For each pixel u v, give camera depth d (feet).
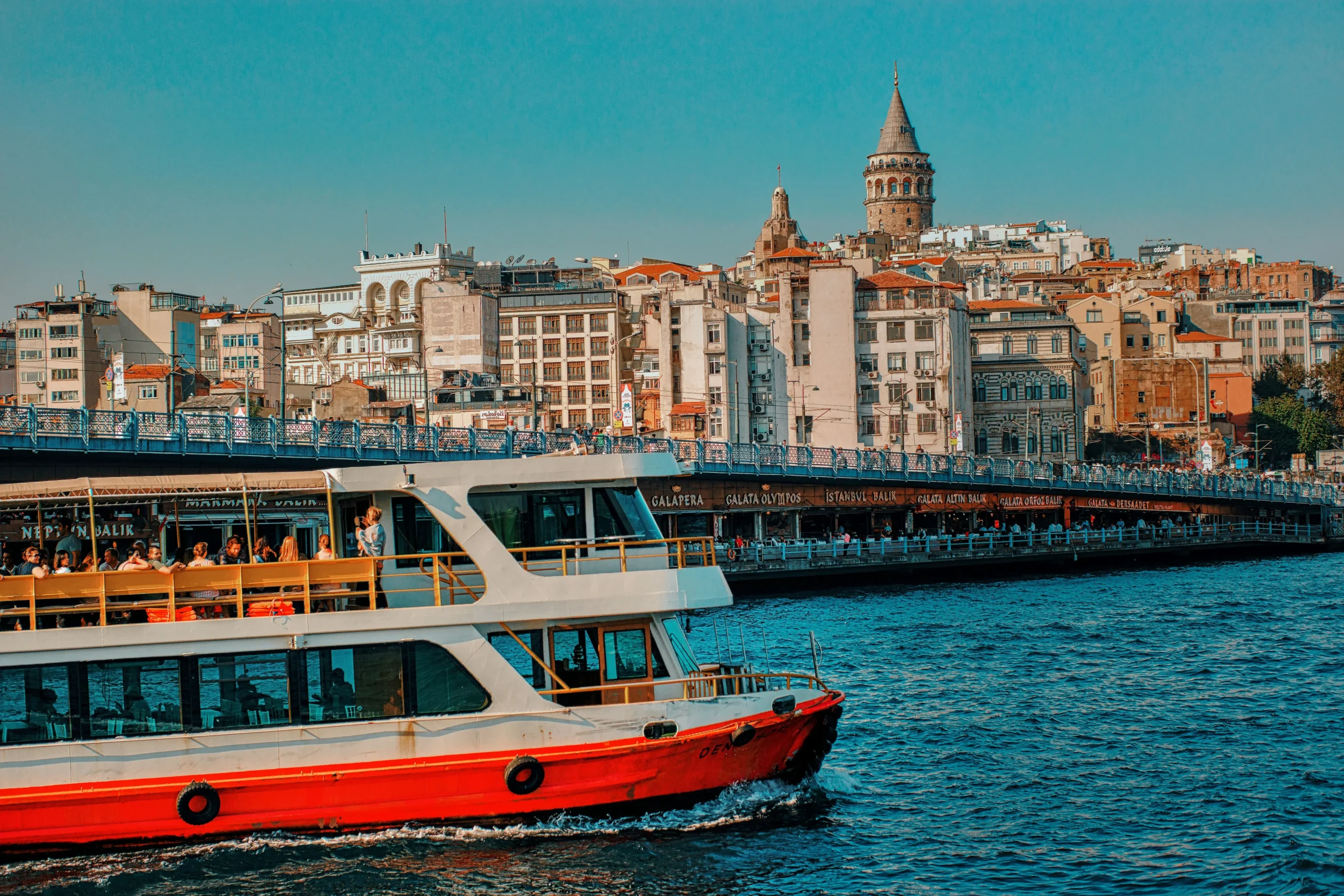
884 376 481.05
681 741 90.89
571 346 528.22
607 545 92.89
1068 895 85.46
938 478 326.85
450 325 498.28
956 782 108.99
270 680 87.30
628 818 91.71
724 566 258.57
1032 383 506.07
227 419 205.87
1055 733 125.80
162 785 85.15
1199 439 553.23
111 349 503.61
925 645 180.14
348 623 87.76
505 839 89.30
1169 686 148.15
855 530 361.10
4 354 564.71
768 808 96.48
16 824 84.48
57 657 85.46
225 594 89.35
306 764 86.79
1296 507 387.96
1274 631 190.80
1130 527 369.91
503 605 89.76
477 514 91.35
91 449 188.55
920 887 86.43
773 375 486.38
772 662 165.68
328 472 90.74
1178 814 100.63
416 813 88.38
